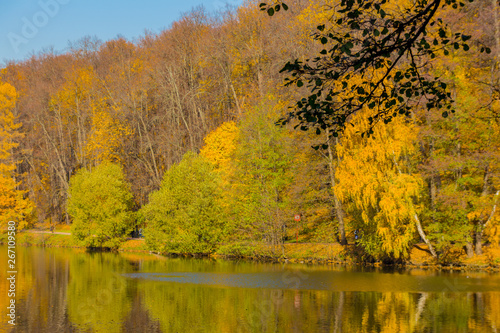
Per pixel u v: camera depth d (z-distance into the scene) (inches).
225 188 1895.9
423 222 1434.5
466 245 1316.4
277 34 2218.3
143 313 855.7
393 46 319.3
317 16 1690.5
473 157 1263.5
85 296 1022.4
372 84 340.8
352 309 845.2
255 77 2497.5
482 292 977.5
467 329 706.2
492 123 1227.9
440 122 1298.0
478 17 1198.3
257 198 1732.3
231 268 1453.0
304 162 1684.3
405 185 1282.0
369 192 1286.9
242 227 1835.6
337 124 332.8
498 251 1299.2
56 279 1272.1
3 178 2605.8
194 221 1895.9
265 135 1788.9
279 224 1660.9
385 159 1316.4
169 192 1989.4
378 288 1036.5
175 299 970.1
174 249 1958.7
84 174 2452.0
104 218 2249.0
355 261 1486.2
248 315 823.1
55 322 804.0
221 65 2578.7
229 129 2089.1
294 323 759.7
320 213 1694.1
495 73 1178.0
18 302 968.9
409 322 749.9
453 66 1162.0
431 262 1346.0
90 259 1801.2
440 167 1283.2
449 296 941.2
